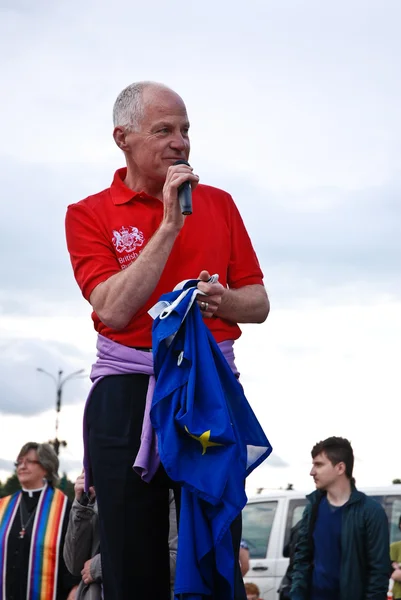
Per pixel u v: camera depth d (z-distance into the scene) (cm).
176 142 304
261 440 286
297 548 576
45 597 555
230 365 307
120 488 296
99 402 302
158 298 303
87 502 434
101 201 316
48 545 561
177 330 282
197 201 316
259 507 940
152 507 298
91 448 304
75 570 447
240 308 310
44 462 582
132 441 296
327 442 572
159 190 313
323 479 565
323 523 561
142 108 305
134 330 301
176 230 290
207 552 273
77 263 310
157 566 298
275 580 889
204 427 274
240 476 278
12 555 563
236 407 286
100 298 296
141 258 290
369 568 546
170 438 275
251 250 328
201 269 308
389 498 843
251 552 915
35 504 575
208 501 270
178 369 284
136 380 298
